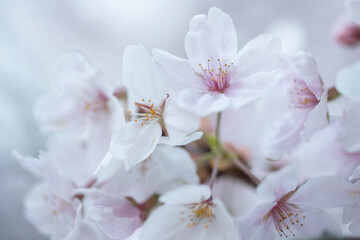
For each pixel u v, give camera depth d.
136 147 0.20
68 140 0.24
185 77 0.20
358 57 0.31
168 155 0.21
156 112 0.20
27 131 0.30
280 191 0.20
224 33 0.21
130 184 0.21
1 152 0.30
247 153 0.25
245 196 0.26
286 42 0.28
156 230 0.20
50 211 0.23
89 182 0.22
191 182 0.21
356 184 0.20
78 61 0.22
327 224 0.20
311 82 0.20
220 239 0.20
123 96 0.22
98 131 0.23
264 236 0.20
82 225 0.22
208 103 0.20
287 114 0.22
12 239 0.29
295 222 0.20
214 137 0.24
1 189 0.29
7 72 0.31
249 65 0.21
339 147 0.22
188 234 0.20
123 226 0.21
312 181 0.20
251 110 0.25
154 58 0.20
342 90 0.18
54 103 0.24
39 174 0.23
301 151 0.23
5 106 0.31
